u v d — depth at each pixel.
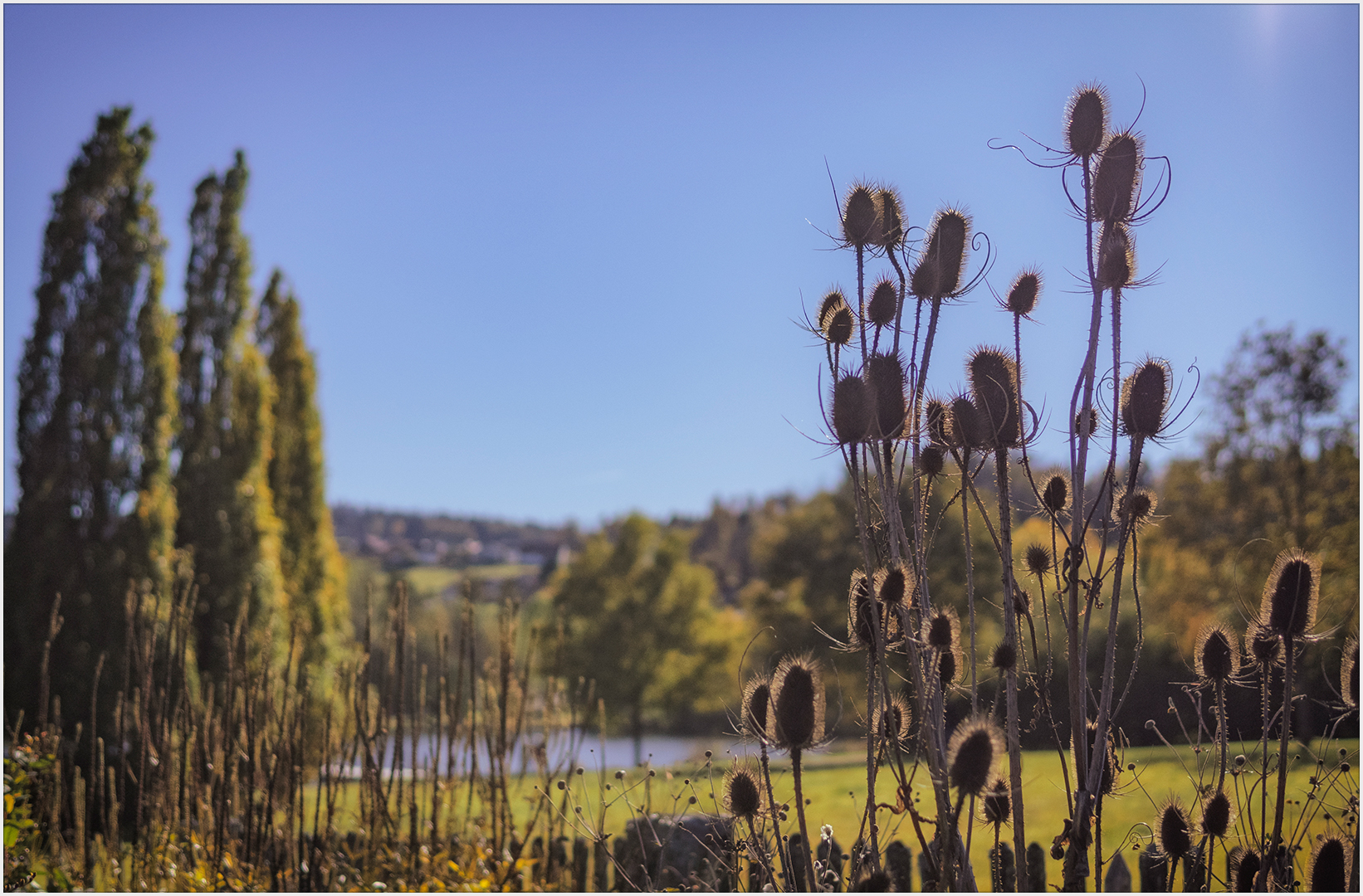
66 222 8.75
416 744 3.96
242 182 10.95
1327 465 14.64
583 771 2.73
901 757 1.54
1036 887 2.72
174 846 3.79
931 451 1.70
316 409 13.48
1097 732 1.58
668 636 25.92
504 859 3.70
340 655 12.19
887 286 1.67
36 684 7.57
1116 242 1.58
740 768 1.62
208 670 9.19
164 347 8.97
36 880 3.55
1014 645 1.54
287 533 12.73
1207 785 1.92
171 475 8.97
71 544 8.14
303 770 3.97
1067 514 1.82
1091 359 1.58
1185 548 15.16
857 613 1.60
